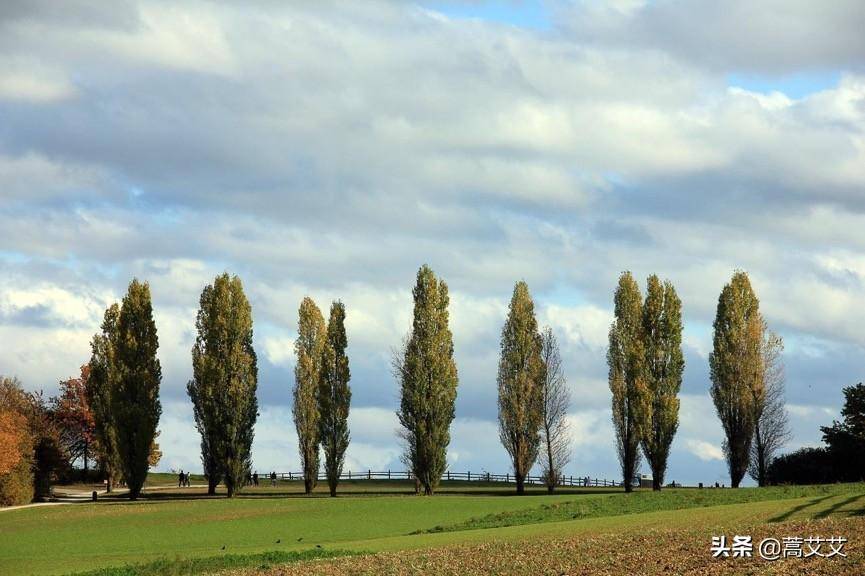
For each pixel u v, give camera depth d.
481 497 102.81
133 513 97.38
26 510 103.44
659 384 110.44
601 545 55.88
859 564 44.44
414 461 110.06
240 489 111.94
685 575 44.97
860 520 57.22
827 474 108.81
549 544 58.06
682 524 63.38
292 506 98.19
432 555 56.84
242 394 112.69
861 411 107.62
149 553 70.75
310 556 60.47
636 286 112.75
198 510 97.75
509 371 112.62
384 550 61.72
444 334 112.19
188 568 57.97
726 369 112.19
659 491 94.38
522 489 111.25
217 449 111.56
